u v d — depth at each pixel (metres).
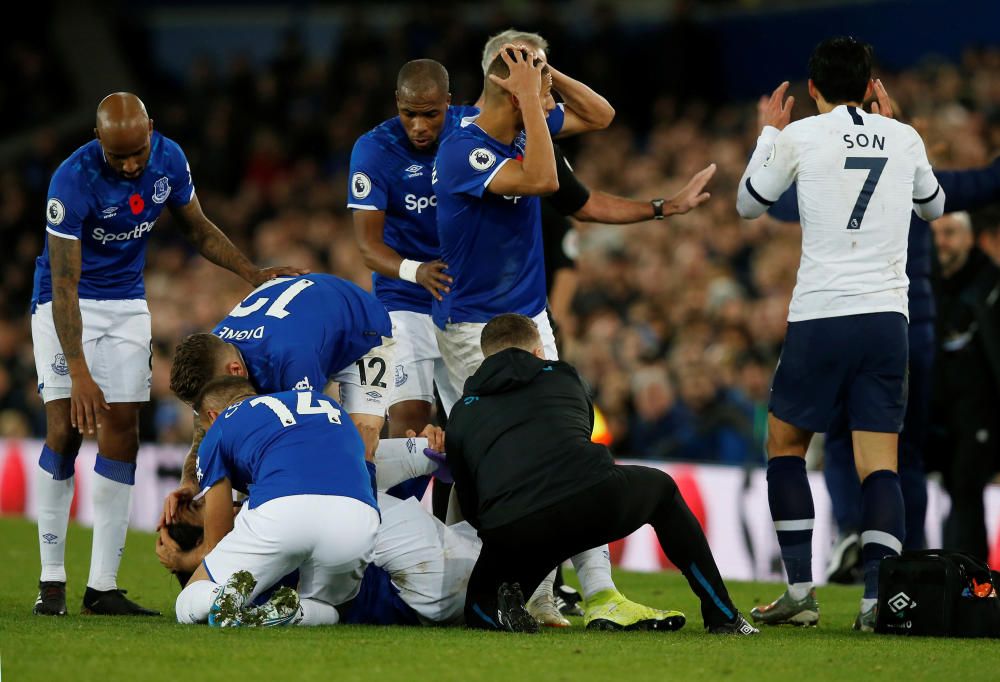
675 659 15.57
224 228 61.31
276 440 18.08
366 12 73.12
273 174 63.53
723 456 37.81
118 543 20.58
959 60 52.72
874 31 54.84
